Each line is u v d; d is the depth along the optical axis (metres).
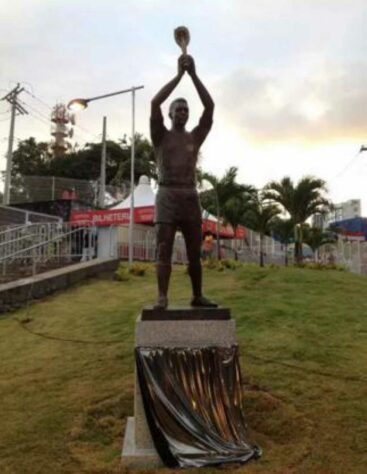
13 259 15.87
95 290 12.77
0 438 5.34
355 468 4.41
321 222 32.72
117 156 45.44
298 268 17.62
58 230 17.66
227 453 4.55
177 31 5.49
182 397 4.79
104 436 5.36
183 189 5.37
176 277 14.13
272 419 5.44
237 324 8.82
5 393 6.59
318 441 4.92
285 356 7.22
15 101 31.31
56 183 35.69
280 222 27.84
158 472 4.40
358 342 7.82
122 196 37.22
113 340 8.42
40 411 5.96
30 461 4.82
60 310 10.91
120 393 6.26
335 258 29.39
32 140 49.19
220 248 24.02
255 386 6.25
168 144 5.42
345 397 5.88
